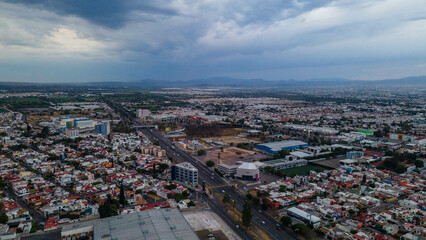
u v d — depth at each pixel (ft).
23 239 612.29
